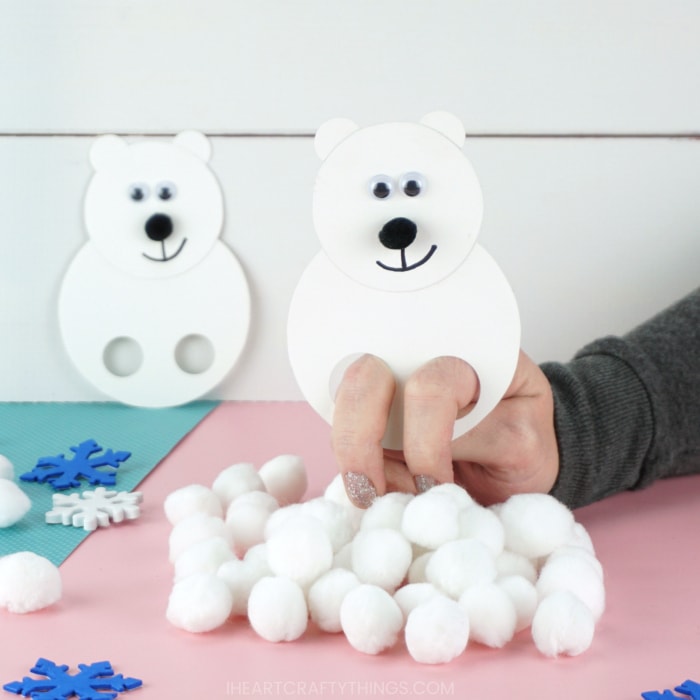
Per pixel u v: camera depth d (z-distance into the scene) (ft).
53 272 3.49
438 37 3.25
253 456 2.87
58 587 1.86
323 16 3.26
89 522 2.27
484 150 3.31
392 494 1.95
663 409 2.42
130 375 3.50
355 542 1.81
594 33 3.23
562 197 3.33
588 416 2.30
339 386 2.01
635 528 2.29
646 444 2.40
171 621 1.76
